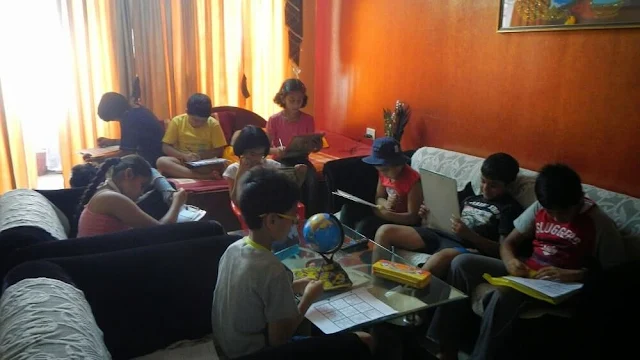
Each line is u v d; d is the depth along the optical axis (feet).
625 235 6.86
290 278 5.24
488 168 7.88
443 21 10.44
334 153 13.29
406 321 6.26
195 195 10.57
